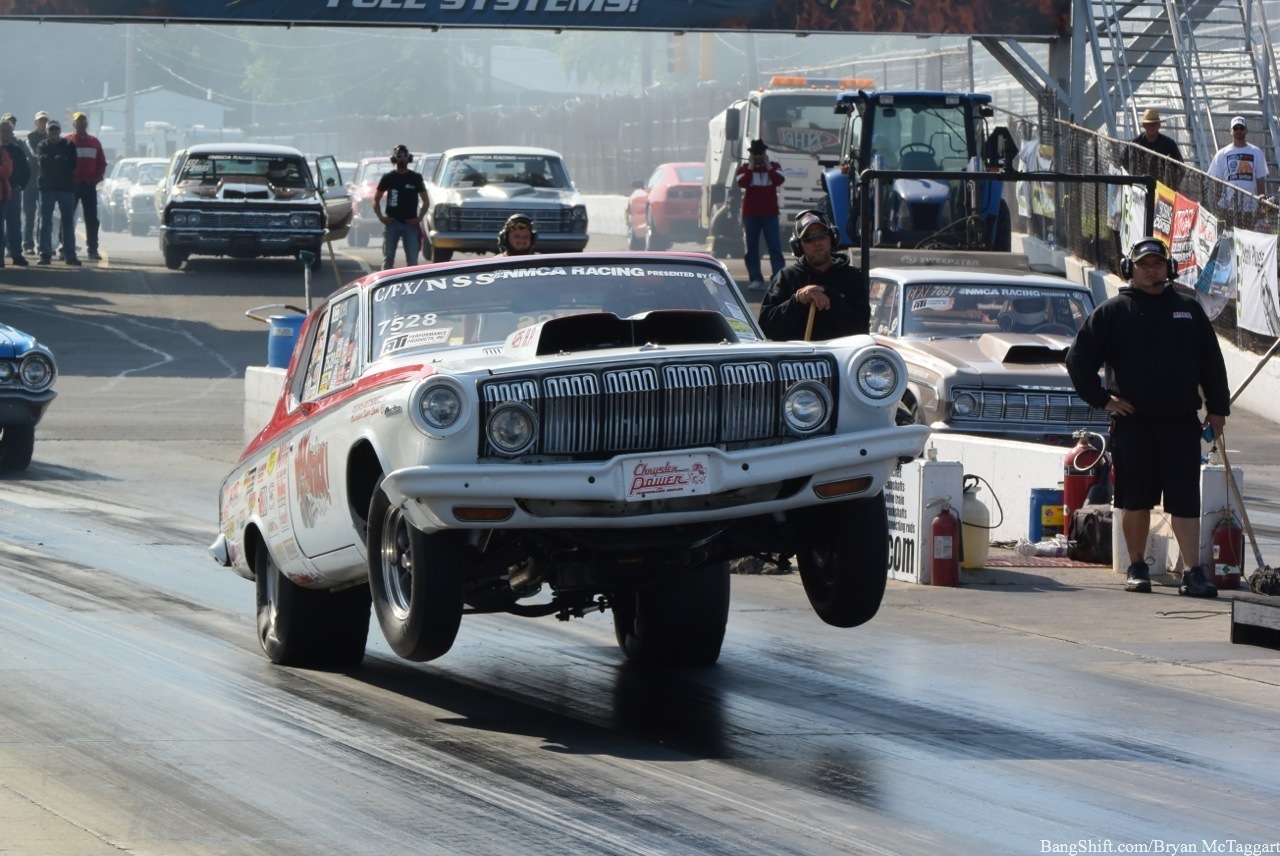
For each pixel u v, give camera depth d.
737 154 103.75
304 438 23.38
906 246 72.00
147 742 19.36
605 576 21.33
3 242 96.81
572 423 19.95
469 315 23.14
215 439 52.75
